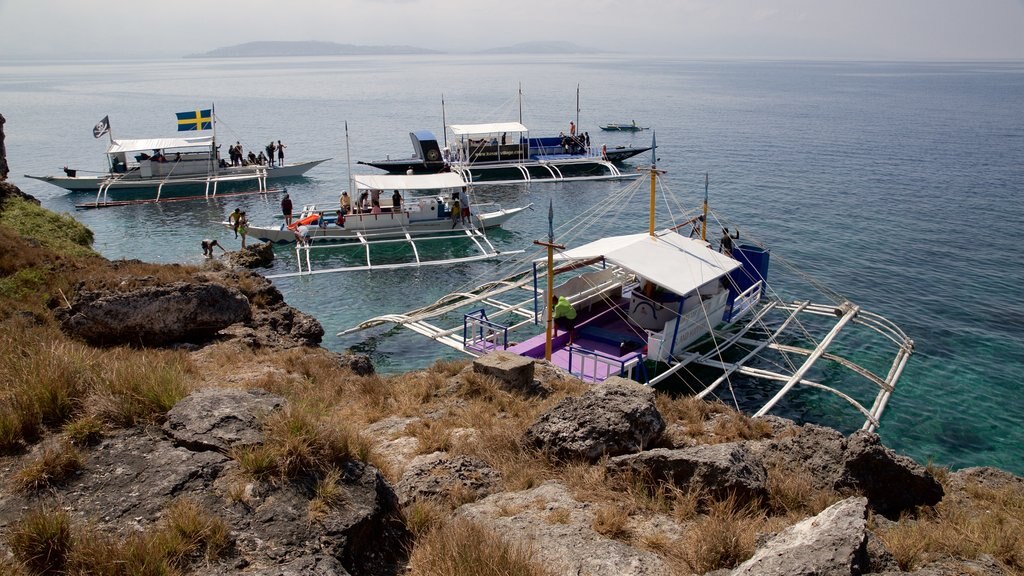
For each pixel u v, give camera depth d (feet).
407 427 44.27
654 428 39.78
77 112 468.34
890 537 30.86
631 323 95.09
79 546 21.98
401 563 26.61
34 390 30.37
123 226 167.63
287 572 21.56
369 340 99.55
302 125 387.75
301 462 27.61
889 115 456.45
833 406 80.74
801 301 116.47
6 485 25.50
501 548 25.40
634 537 29.71
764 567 22.85
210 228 166.61
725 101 571.69
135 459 27.58
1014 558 31.17
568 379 63.41
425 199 162.50
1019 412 80.23
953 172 242.37
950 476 47.34
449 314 109.91
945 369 91.66
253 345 65.87
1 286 65.57
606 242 101.55
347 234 152.97
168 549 22.45
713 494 33.35
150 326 60.95
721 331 99.91
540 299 103.04
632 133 359.87
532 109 486.79
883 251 149.89
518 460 39.37
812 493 36.24
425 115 443.73
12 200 107.14
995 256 146.20
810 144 314.96
